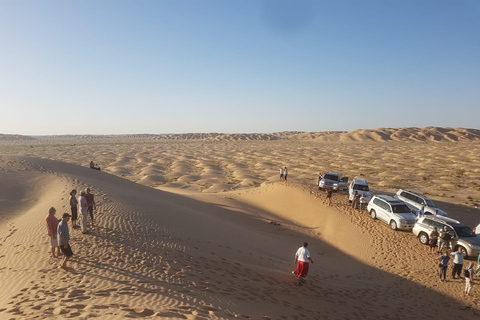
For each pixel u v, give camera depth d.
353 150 127.75
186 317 6.62
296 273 11.44
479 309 11.43
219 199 30.03
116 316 6.19
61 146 159.88
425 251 16.52
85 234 12.58
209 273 10.50
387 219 19.91
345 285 12.45
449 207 30.58
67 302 7.03
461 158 90.12
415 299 12.05
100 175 30.03
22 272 9.24
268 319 7.90
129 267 9.86
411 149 130.00
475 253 15.52
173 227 15.80
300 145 174.62
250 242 16.73
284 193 28.77
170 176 61.22
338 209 23.55
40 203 18.75
